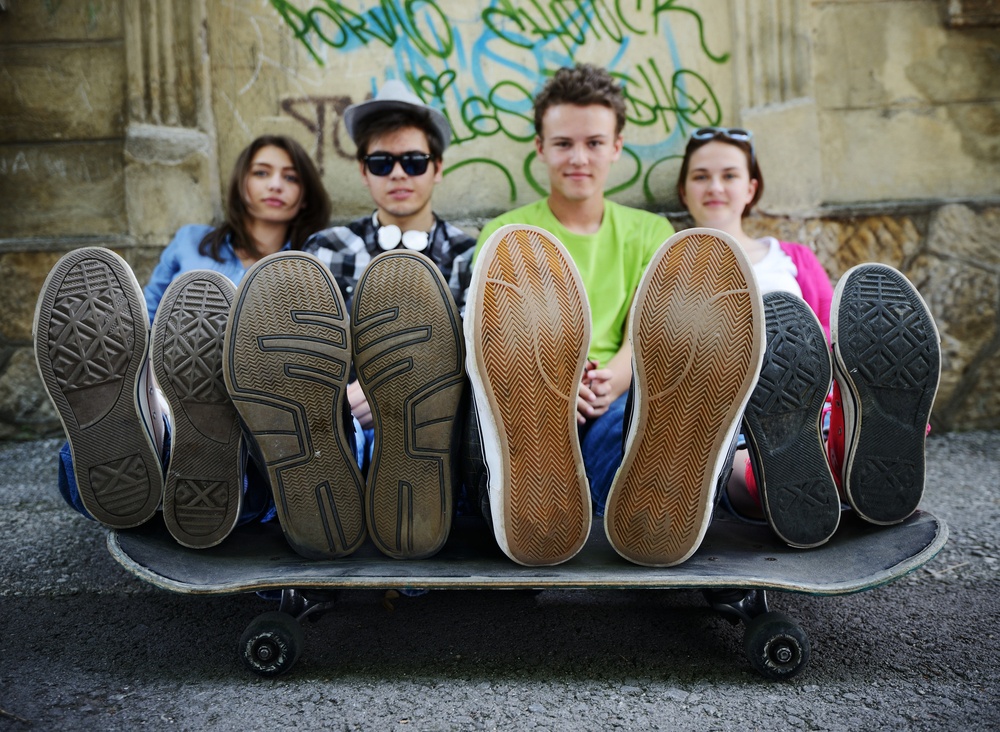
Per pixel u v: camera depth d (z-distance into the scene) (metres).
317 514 1.63
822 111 3.29
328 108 3.24
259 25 3.21
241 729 1.40
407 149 2.34
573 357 1.54
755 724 1.40
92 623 1.85
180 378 1.59
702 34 3.27
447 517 1.65
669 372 1.52
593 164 2.36
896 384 1.65
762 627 1.55
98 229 3.26
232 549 1.75
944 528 1.60
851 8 3.25
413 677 1.58
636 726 1.40
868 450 1.68
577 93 2.32
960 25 3.26
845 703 1.47
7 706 1.48
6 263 3.22
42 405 3.28
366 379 1.60
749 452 1.71
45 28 3.18
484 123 3.27
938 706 1.46
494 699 1.49
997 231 3.29
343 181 3.27
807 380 1.62
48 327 1.59
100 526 2.44
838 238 3.28
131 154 3.17
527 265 1.53
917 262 3.30
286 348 1.55
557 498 1.57
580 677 1.58
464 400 1.66
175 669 1.63
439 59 3.24
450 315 1.59
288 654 1.56
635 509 1.59
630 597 1.99
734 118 3.30
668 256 1.53
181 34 3.15
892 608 1.87
